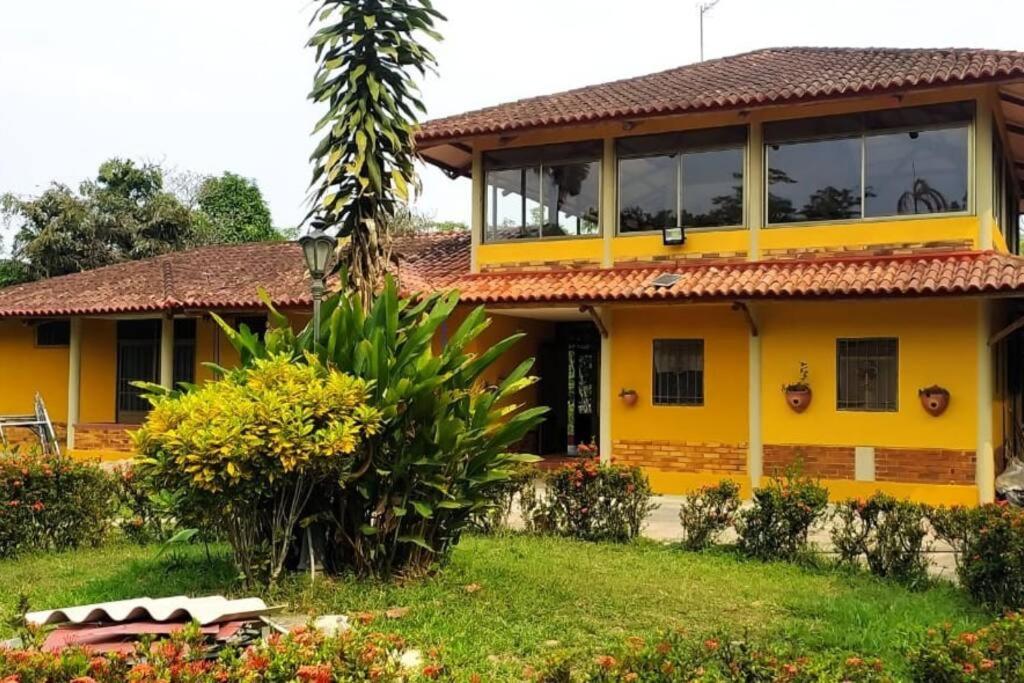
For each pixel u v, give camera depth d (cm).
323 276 899
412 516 782
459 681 396
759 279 1374
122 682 363
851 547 895
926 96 1368
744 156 1496
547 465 1730
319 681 357
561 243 1614
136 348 2002
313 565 768
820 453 1391
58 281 2127
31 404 2081
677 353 1505
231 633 505
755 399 1431
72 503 967
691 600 752
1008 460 1509
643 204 1567
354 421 720
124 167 3350
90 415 2017
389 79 990
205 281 1867
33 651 381
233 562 816
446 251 1895
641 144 1568
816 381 1399
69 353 2031
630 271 1536
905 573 851
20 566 883
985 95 1342
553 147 1630
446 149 1703
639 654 419
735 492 991
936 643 479
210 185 3834
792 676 412
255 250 2138
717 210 1516
